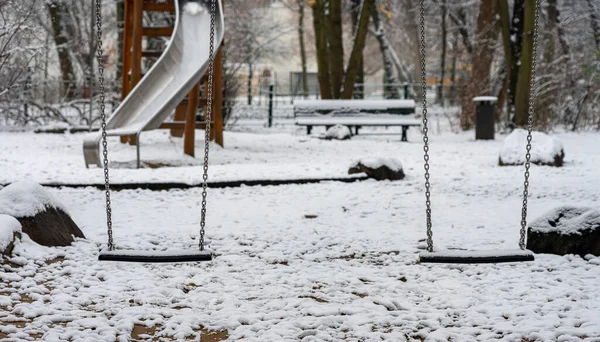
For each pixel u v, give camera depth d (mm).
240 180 11203
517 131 14453
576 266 6582
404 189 11086
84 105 23203
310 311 5336
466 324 5094
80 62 25859
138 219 8727
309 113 22344
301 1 45188
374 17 37094
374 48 62188
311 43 61688
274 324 5117
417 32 46250
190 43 17438
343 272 6484
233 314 5293
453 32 41969
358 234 7980
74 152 15938
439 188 11156
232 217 8898
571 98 24031
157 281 6156
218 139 17266
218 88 17125
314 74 61562
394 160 12203
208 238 7781
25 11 20328
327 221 8703
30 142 17797
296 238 7824
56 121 23188
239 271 6520
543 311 5348
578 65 24516
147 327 5078
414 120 21797
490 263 6160
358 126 22734
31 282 5918
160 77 16344
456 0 37094
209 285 6059
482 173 12836
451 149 18047
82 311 5316
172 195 10414
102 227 8172
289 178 11461
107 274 6305
